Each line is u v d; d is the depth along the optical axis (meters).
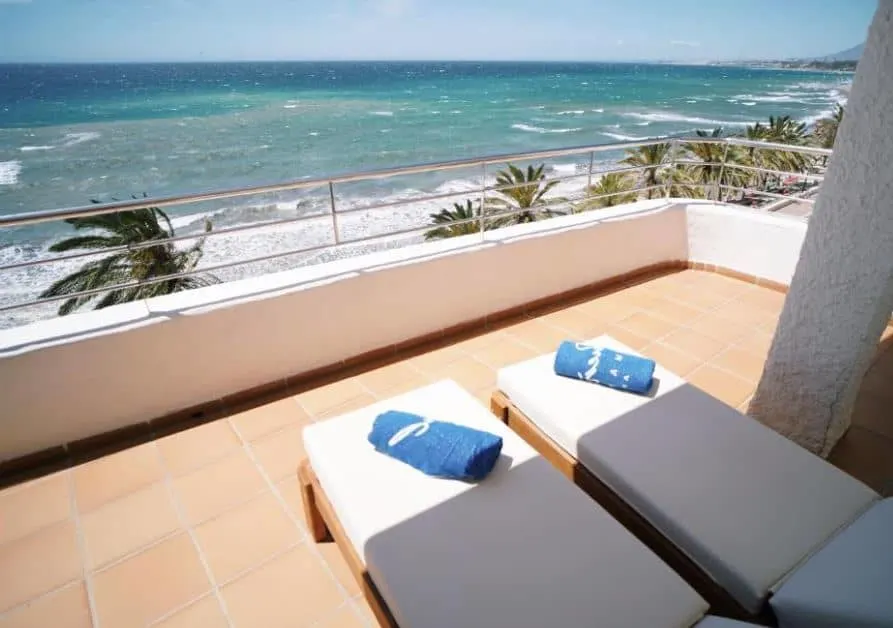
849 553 1.15
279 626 1.52
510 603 1.14
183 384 2.45
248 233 16.80
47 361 2.11
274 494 2.02
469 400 1.88
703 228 4.00
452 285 3.14
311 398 2.65
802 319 2.01
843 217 1.79
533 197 11.95
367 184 23.50
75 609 1.58
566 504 1.40
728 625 1.05
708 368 2.81
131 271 9.34
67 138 32.59
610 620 1.10
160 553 1.77
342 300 2.77
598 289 3.82
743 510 1.39
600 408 1.83
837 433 2.10
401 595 1.17
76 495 2.03
